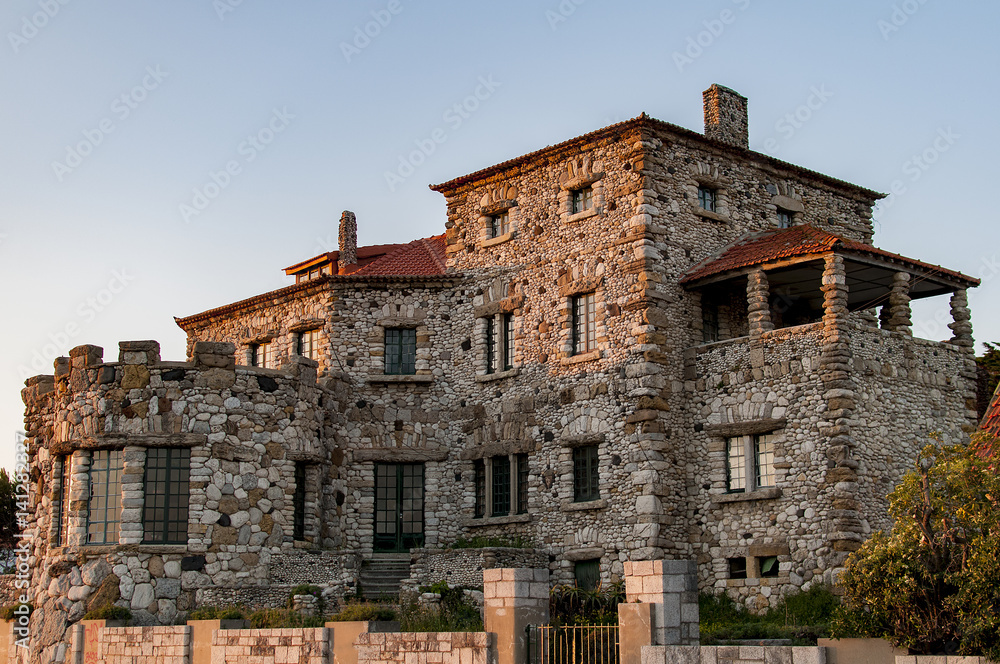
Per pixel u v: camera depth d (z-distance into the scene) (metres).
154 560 30.19
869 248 30.38
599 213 33.84
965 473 20.30
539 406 34.41
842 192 38.31
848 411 29.19
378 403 36.62
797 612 28.33
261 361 40.72
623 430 32.06
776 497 30.06
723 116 35.66
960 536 19.81
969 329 33.22
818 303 35.91
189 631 26.06
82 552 30.42
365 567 34.44
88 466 31.27
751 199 35.56
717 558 31.03
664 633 18.89
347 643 23.03
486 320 36.62
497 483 35.38
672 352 32.47
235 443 31.67
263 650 24.42
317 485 33.81
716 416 31.72
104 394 31.27
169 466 31.02
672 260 33.03
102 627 28.52
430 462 36.31
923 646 19.22
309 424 33.66
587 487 32.94
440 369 37.03
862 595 19.97
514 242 36.22
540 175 35.84
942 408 31.94
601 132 33.72
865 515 28.98
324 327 37.59
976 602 18.44
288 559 31.78
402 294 37.56
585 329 34.00
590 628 20.41
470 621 26.80
